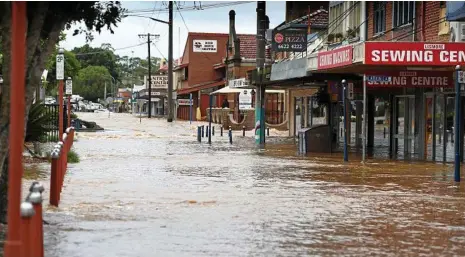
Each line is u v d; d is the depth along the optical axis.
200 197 16.95
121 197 16.67
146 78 134.88
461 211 15.41
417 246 11.71
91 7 12.21
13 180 7.71
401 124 34.16
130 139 44.44
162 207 15.26
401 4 33.06
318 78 34.16
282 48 38.91
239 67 80.94
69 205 15.18
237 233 12.45
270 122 68.00
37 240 8.37
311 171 23.92
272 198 16.95
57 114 34.53
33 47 11.45
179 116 102.56
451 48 24.98
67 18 12.03
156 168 24.48
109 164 25.70
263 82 39.00
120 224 13.04
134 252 10.75
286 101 61.34
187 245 11.36
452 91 28.67
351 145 38.91
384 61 25.08
